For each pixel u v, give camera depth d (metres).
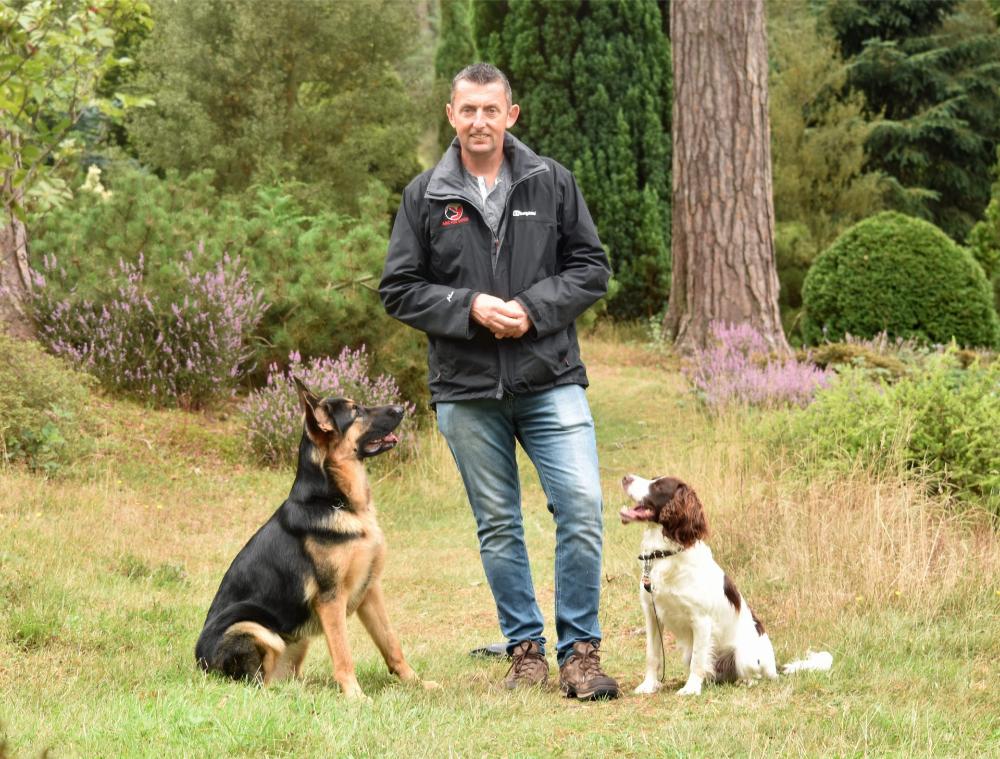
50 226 13.63
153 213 12.94
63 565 7.27
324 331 12.92
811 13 30.81
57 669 5.11
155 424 11.74
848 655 5.61
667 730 4.31
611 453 12.41
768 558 7.73
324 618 5.18
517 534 5.43
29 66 5.04
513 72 20.00
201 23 20.23
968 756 4.05
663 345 16.97
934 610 6.29
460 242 5.21
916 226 16.81
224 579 5.46
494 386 5.15
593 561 5.20
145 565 7.81
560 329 5.15
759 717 4.51
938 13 28.41
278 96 20.55
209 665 5.14
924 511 7.51
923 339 16.34
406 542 9.87
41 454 9.84
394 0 20.98
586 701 5.01
